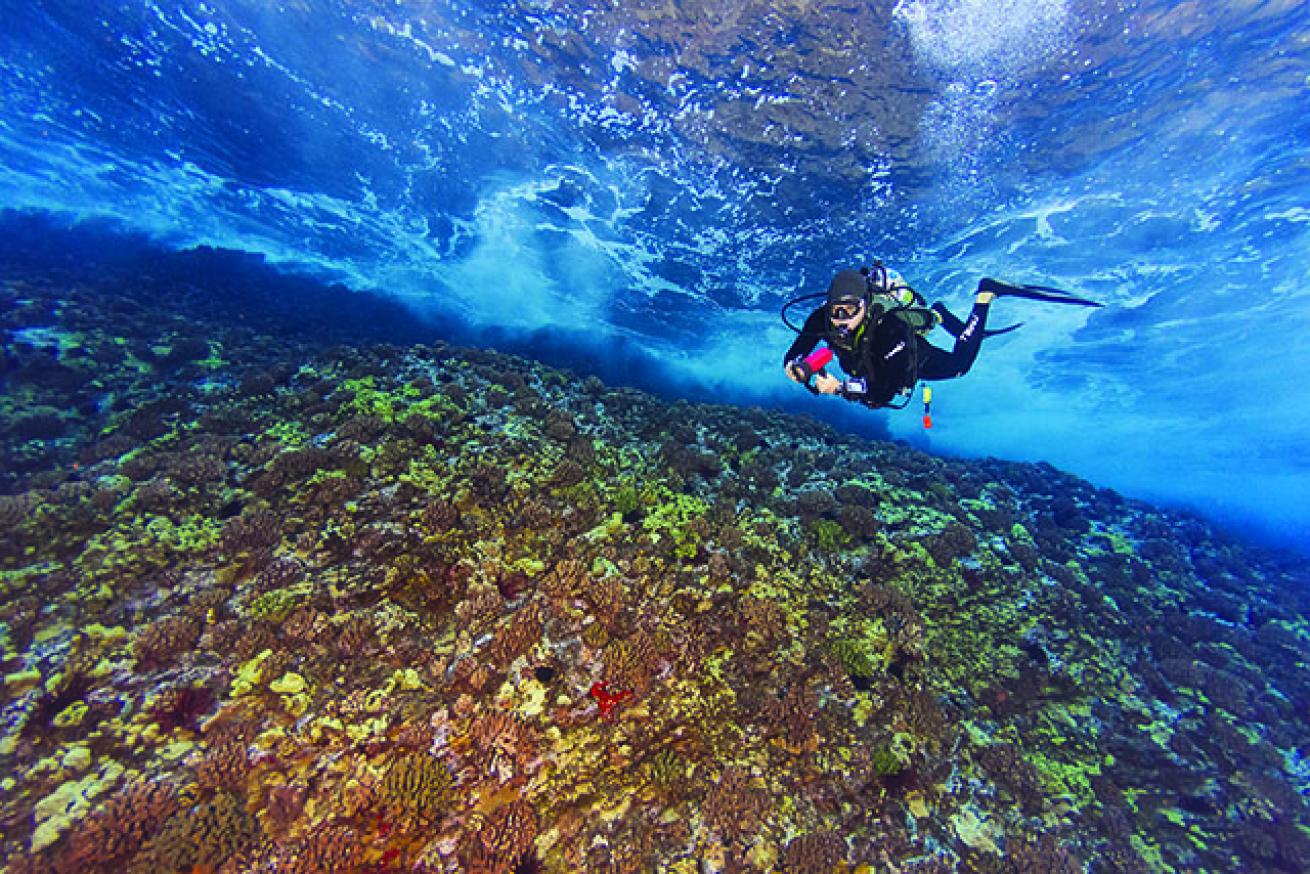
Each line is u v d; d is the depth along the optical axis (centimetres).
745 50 724
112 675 259
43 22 830
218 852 204
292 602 304
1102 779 337
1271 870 303
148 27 835
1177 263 980
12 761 222
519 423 497
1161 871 296
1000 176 846
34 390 472
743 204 983
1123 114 727
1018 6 620
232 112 991
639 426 566
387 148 1041
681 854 246
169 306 777
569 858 237
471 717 267
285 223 1295
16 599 286
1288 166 752
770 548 414
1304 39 607
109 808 208
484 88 864
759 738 296
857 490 496
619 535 397
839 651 344
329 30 811
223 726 247
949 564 444
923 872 265
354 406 477
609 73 790
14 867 193
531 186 1071
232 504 370
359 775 238
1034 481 680
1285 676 436
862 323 231
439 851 224
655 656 312
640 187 999
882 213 952
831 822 273
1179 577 543
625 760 274
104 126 1028
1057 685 384
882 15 659
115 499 354
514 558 360
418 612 316
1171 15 615
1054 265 1027
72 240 1050
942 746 322
